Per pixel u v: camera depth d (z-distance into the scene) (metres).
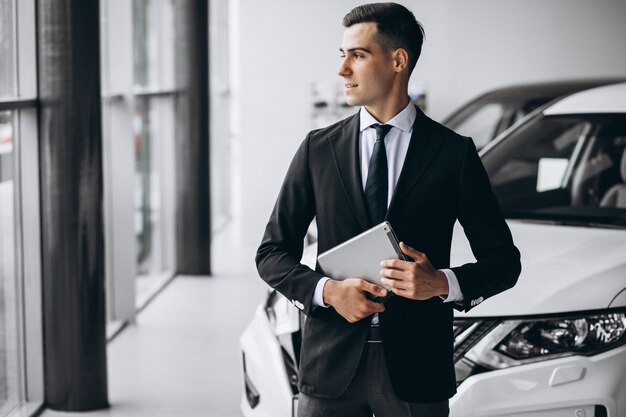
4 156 4.28
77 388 4.41
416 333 2.05
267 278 2.16
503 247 2.09
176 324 6.20
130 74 6.08
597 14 8.72
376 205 2.08
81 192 4.33
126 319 6.21
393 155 2.11
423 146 2.08
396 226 2.06
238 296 7.10
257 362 3.16
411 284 1.95
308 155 2.18
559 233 3.31
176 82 7.82
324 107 8.80
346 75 2.11
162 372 5.08
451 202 2.08
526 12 8.76
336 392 2.10
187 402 4.56
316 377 2.12
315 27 8.75
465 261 2.93
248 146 8.97
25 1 4.29
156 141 7.90
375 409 2.12
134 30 7.13
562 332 2.72
